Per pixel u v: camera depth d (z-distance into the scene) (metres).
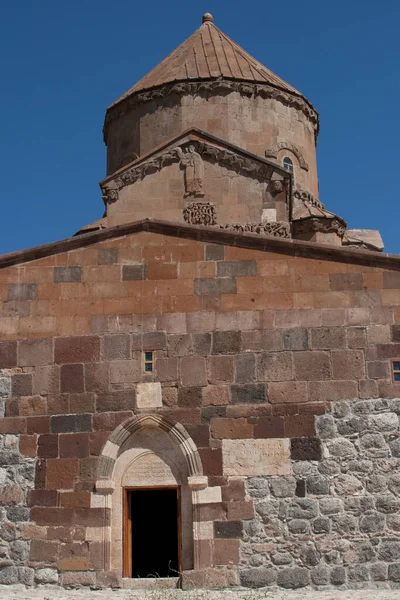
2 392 15.48
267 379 15.09
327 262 15.68
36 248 16.06
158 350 15.44
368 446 14.59
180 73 26.67
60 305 15.85
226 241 15.95
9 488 14.95
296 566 14.05
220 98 26.05
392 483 14.36
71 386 15.39
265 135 26.25
